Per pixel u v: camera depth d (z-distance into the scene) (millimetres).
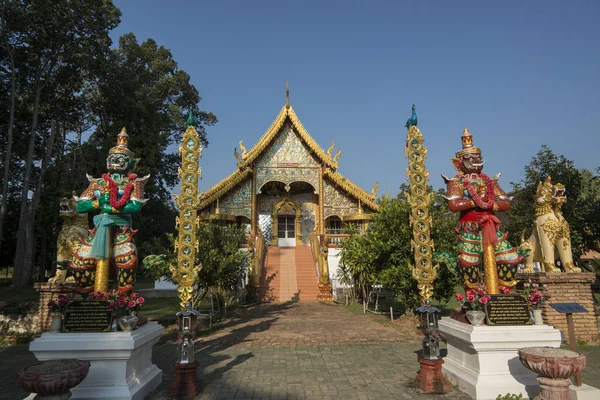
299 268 26016
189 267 7473
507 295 7016
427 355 7094
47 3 21672
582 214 15031
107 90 27859
